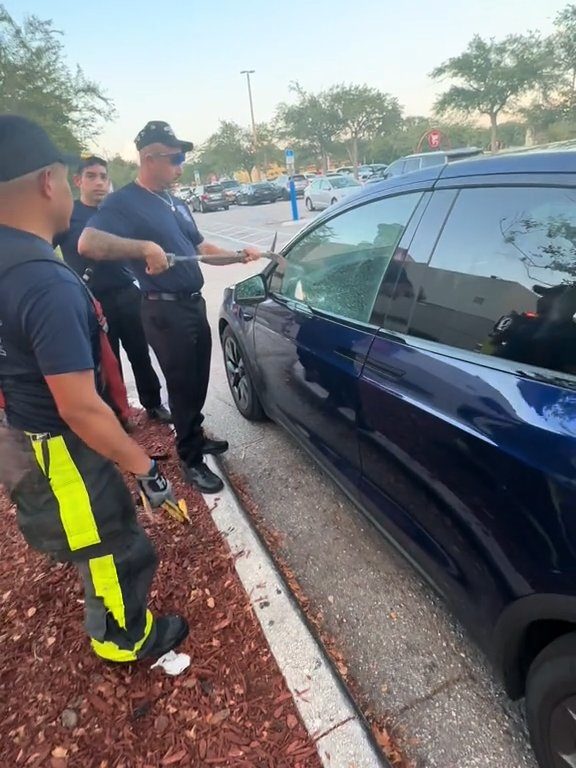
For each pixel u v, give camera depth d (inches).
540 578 55.4
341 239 101.6
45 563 101.0
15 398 58.9
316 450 109.1
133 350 152.1
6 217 54.3
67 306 53.9
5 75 861.8
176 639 81.2
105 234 101.2
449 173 77.1
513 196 65.8
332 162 2219.5
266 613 86.3
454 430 65.0
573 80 1176.2
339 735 67.9
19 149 52.7
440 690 76.1
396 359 77.8
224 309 153.9
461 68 1261.1
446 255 74.3
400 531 82.4
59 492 62.4
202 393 122.2
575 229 58.2
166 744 68.5
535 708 58.8
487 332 65.9
